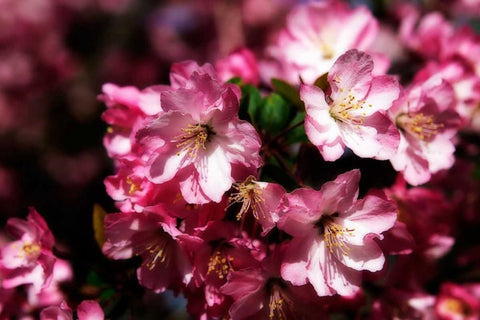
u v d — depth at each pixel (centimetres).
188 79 46
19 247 48
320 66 51
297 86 51
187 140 45
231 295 45
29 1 94
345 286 45
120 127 49
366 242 45
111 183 46
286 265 45
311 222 45
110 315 48
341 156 46
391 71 59
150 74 91
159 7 96
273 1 91
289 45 53
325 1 53
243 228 45
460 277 58
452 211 58
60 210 77
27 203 82
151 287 46
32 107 88
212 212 45
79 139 84
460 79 54
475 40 55
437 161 48
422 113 48
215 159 45
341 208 45
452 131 48
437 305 56
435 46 58
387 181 50
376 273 47
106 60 91
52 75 89
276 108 48
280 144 47
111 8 93
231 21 88
